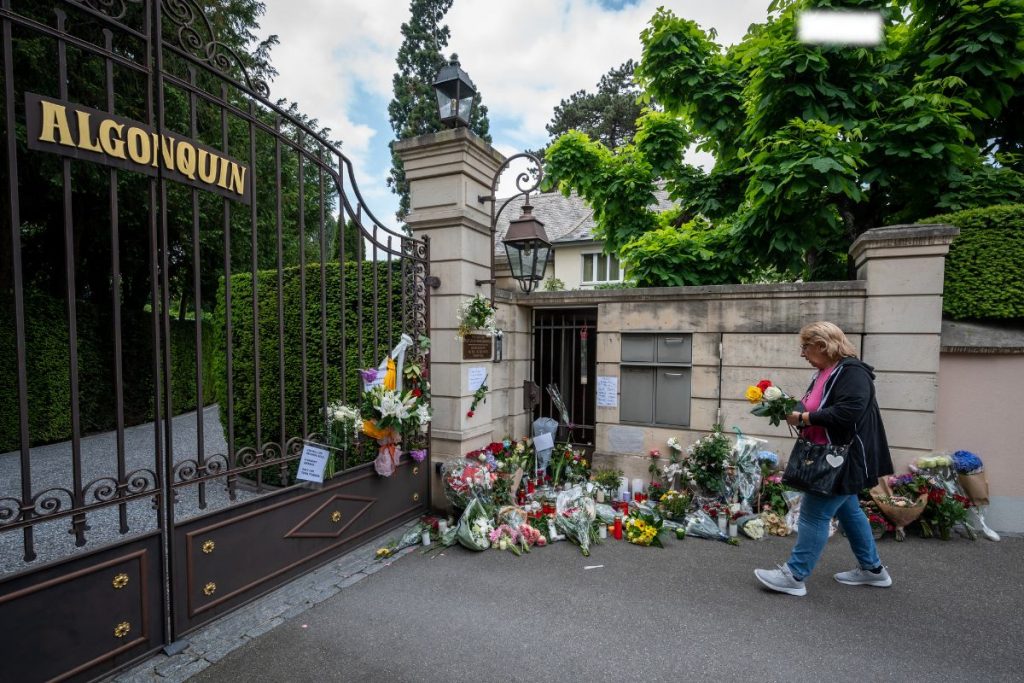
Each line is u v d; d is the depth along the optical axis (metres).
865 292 4.37
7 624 2.04
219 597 2.86
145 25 2.49
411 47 21.70
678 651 2.60
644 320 5.20
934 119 4.94
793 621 2.88
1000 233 4.22
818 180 4.91
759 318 4.74
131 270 10.29
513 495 4.66
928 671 2.43
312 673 2.43
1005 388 4.19
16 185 2.00
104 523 4.43
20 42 6.16
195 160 2.68
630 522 4.17
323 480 3.53
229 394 2.93
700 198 7.46
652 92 7.34
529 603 3.10
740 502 4.42
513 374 5.82
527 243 4.88
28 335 7.28
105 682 2.34
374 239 3.92
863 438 2.90
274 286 5.62
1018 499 4.17
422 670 2.46
